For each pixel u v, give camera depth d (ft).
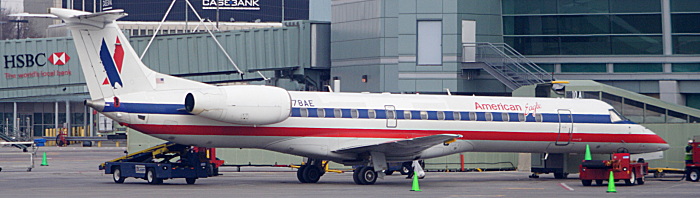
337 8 582.76
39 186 332.60
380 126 362.53
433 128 373.61
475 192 321.73
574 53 572.51
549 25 570.46
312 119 349.41
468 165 474.08
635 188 350.84
